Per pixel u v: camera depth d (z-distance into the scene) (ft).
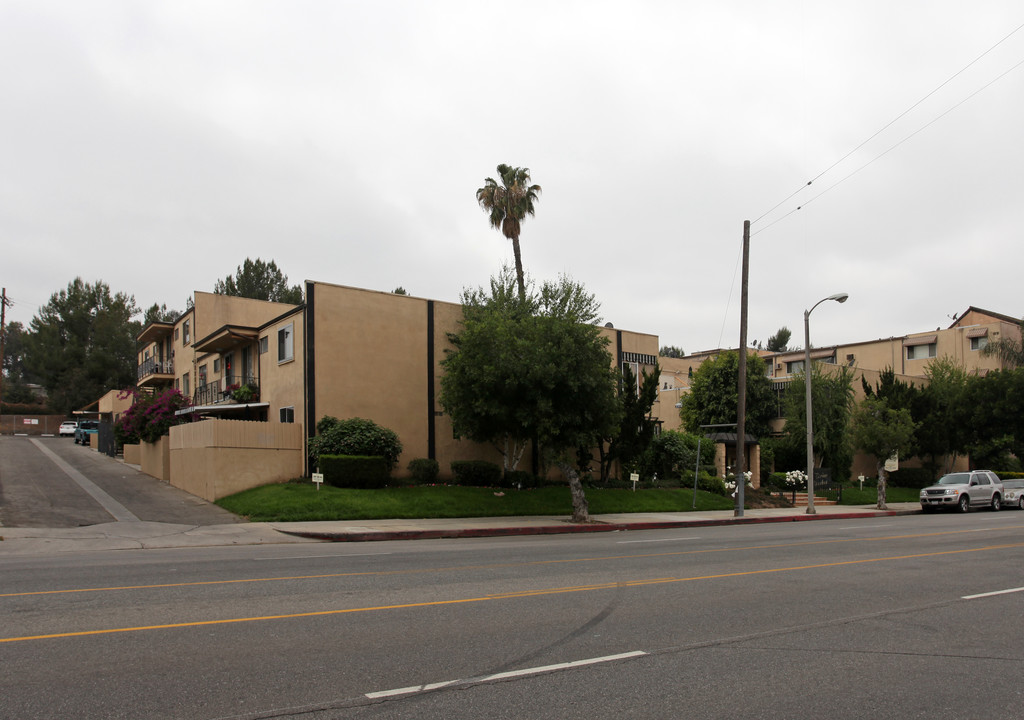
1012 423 128.16
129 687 17.34
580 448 78.69
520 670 19.40
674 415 158.92
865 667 20.39
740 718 16.12
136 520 62.90
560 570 38.14
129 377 238.48
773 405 140.15
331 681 18.10
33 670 18.53
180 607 26.48
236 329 98.84
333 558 42.65
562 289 88.22
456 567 38.86
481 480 90.02
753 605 29.01
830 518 93.50
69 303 242.17
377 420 87.86
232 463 77.15
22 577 33.17
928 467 148.87
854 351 195.52
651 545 53.16
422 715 15.85
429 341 93.15
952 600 30.71
